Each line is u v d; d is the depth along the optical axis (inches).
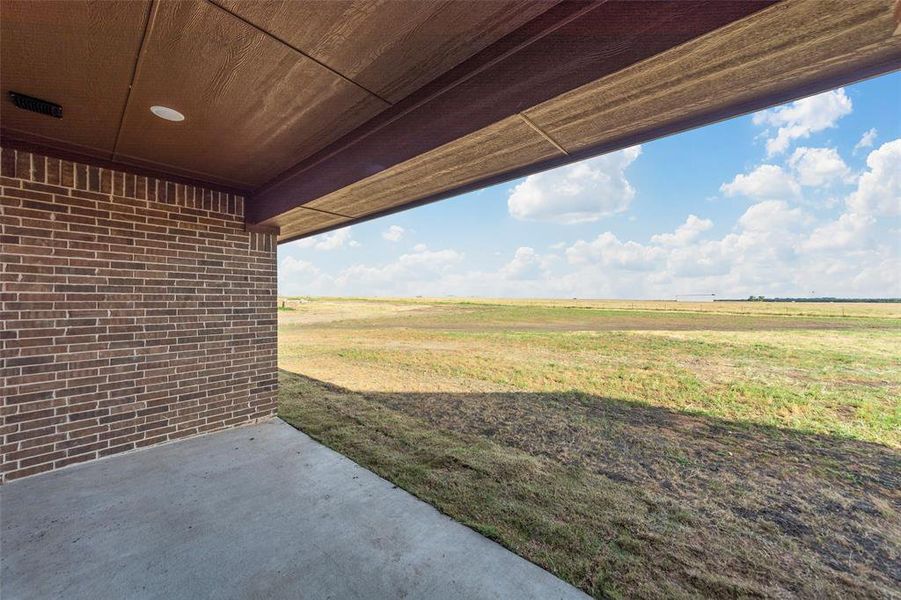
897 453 121.8
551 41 64.1
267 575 72.5
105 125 99.3
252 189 160.4
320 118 96.3
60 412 116.1
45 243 113.7
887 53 54.3
